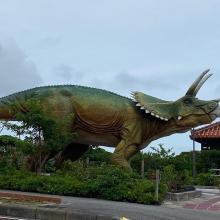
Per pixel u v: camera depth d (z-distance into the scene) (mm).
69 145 22688
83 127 21703
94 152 32969
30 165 20578
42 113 20172
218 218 12891
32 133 19891
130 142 21219
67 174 19281
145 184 16891
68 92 21703
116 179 17094
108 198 16672
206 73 21375
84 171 19141
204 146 34188
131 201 16328
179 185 20047
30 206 12438
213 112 21312
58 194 17484
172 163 25812
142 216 12359
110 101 21625
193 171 30984
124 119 21391
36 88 22016
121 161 20906
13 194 15086
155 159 25766
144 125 21516
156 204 16109
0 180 18750
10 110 21531
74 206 13516
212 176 29406
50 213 11797
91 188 16984
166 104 21531
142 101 21391
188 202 17750
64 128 20812
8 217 11906
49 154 20562
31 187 18000
